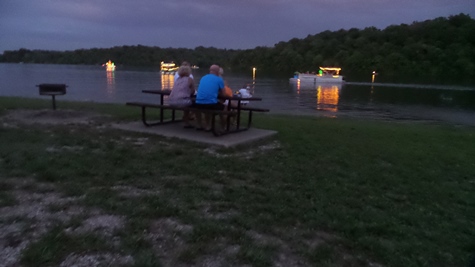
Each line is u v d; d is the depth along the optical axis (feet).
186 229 12.60
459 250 13.47
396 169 22.95
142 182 16.65
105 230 12.00
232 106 30.48
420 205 17.48
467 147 32.81
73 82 226.99
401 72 347.56
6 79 235.61
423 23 383.24
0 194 13.96
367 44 388.16
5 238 11.07
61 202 13.76
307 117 57.52
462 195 19.27
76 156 19.74
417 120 91.04
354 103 143.74
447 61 339.57
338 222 14.43
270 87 230.07
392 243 13.42
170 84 220.02
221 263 10.94
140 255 10.65
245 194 16.26
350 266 11.72
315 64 390.01
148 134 26.86
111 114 36.78
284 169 20.67
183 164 19.79
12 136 23.53
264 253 11.59
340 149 27.02
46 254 10.23
